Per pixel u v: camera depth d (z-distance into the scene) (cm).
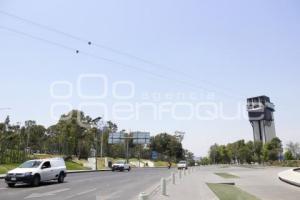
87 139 8188
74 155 7931
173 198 1719
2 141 5144
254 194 2056
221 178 3584
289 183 2938
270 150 12638
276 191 2259
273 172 5306
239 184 2880
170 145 14475
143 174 4381
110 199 1636
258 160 13700
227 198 1752
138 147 12544
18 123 8719
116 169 5703
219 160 17250
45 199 1584
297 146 13212
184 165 7012
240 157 14450
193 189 2208
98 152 9912
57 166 2628
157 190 2111
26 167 2403
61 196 1717
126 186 2430
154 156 12169
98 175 3950
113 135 8431
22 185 2381
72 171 4806
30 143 9406
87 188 2203
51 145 8812
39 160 2484
